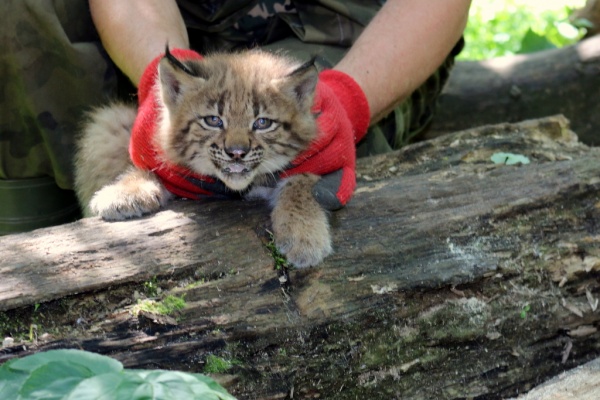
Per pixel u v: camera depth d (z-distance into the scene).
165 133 1.53
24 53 1.65
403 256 1.48
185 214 1.49
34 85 1.67
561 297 1.51
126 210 1.49
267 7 1.76
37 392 1.22
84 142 1.65
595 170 1.57
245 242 1.46
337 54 1.73
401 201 1.53
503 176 1.57
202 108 1.51
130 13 1.65
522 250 1.51
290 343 1.42
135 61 1.63
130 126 1.64
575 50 2.09
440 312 1.47
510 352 1.49
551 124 1.71
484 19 3.29
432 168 1.62
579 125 2.08
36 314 1.38
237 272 1.44
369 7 1.77
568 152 1.65
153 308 1.40
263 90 1.51
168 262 1.43
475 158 1.63
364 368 1.44
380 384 1.45
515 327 1.49
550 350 1.50
